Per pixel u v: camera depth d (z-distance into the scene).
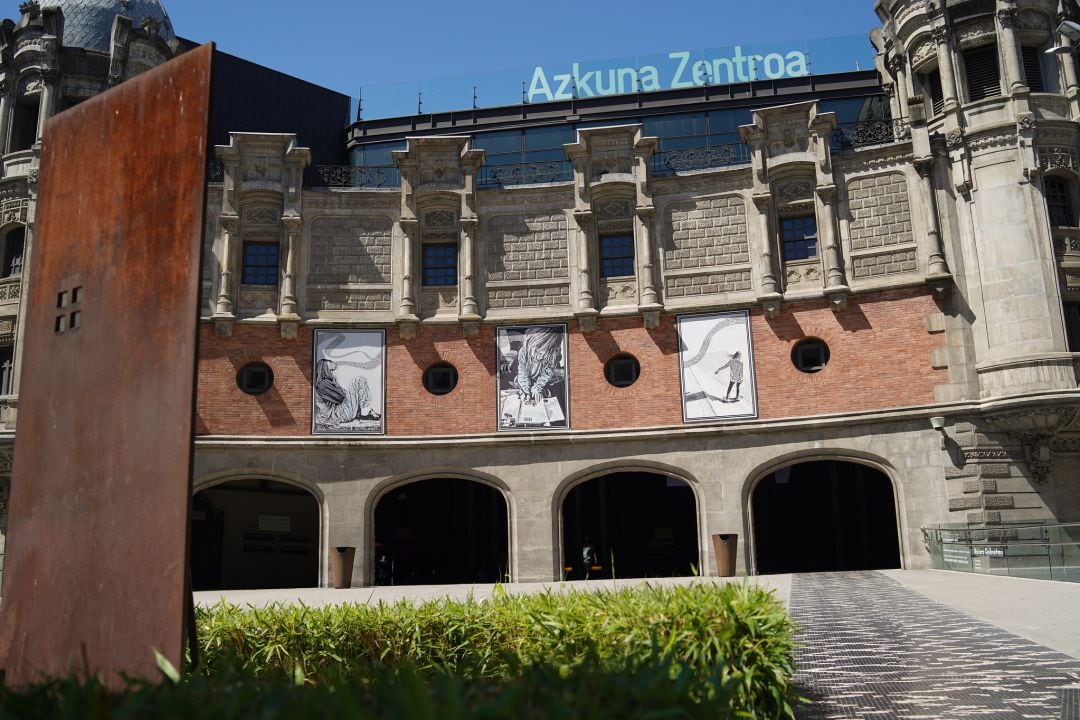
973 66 31.53
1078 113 30.17
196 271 7.25
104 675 6.82
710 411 30.48
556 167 39.66
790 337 30.56
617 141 32.75
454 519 39.91
